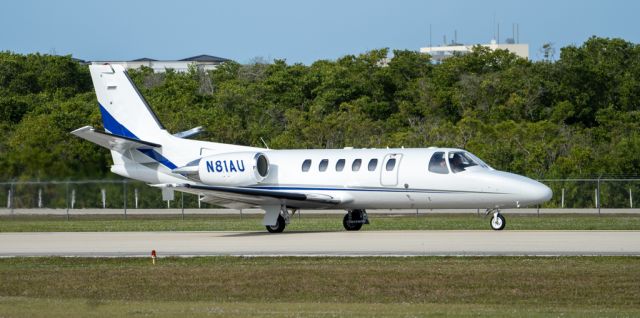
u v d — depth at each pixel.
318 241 88.62
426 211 160.38
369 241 87.06
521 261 69.12
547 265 67.00
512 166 176.75
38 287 64.25
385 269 66.88
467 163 103.12
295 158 109.94
